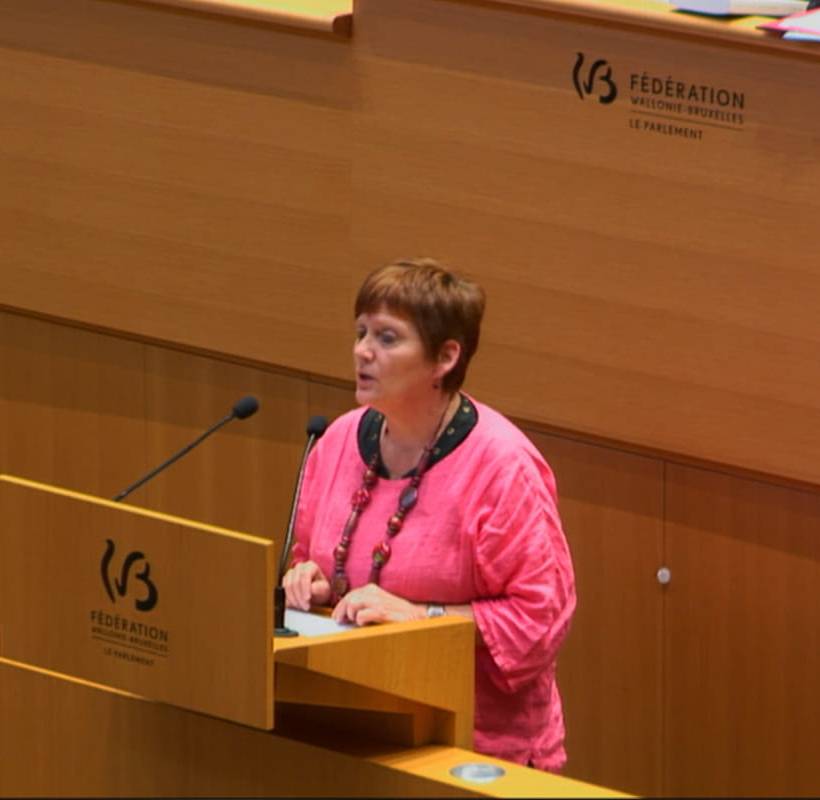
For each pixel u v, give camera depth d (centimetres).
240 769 812
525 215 1105
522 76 1085
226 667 785
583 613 1158
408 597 889
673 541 1120
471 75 1102
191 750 823
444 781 768
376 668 812
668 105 1042
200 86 1201
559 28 1065
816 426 1043
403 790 779
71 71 1244
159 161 1230
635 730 1158
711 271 1053
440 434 889
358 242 1171
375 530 899
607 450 1127
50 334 1323
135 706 831
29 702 857
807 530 1075
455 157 1120
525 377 1129
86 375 1317
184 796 829
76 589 820
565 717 1178
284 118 1177
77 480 1341
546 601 875
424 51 1114
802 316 1032
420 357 869
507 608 876
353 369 1198
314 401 1230
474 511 877
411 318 868
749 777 1126
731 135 1027
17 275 1307
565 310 1106
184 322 1255
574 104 1072
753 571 1098
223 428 1270
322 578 906
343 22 1129
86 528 813
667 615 1132
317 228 1184
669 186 1053
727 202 1038
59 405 1334
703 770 1142
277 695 821
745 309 1048
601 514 1138
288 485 1256
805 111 1002
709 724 1134
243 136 1195
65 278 1290
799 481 1067
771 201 1025
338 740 831
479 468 881
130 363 1297
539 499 883
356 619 858
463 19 1096
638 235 1071
